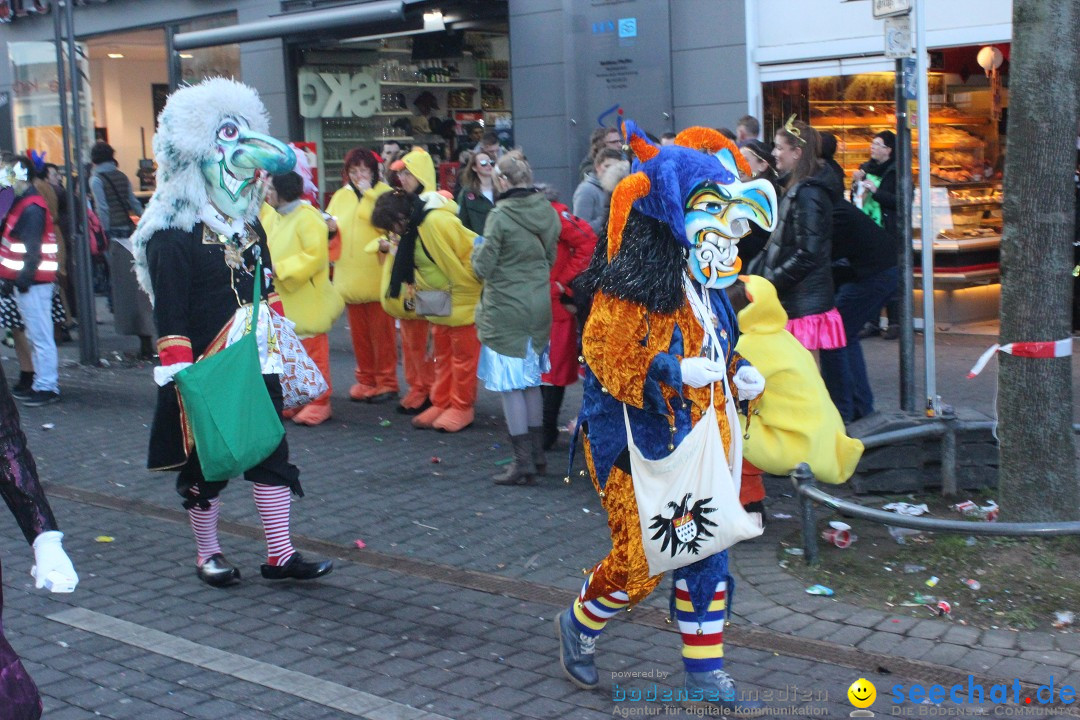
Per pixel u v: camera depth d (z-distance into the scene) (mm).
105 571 5719
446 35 14516
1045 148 5031
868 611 4762
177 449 5227
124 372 11398
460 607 5113
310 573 5426
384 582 5473
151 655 4648
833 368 7164
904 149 6602
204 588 5441
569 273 7273
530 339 6758
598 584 4027
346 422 8805
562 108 13406
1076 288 10469
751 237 7191
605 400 3904
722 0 11930
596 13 12828
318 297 8477
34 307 9680
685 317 3816
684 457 3742
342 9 14391
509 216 6613
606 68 12867
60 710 4152
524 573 5504
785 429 5504
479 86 14258
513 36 13680
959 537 5375
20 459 2834
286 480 5410
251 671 4457
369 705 4133
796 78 11703
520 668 4434
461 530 6160
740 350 5559
